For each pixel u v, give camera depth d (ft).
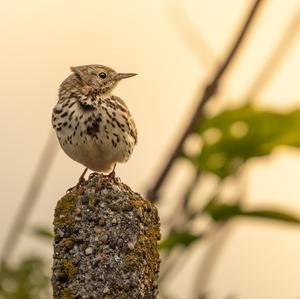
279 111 41.78
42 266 45.42
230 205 41.16
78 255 31.53
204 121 41.75
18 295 44.42
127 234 31.60
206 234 41.70
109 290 31.19
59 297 31.42
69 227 31.76
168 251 41.88
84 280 31.32
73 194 32.17
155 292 31.83
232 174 42.16
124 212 31.78
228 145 41.88
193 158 42.04
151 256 31.83
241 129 42.06
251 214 41.27
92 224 31.68
